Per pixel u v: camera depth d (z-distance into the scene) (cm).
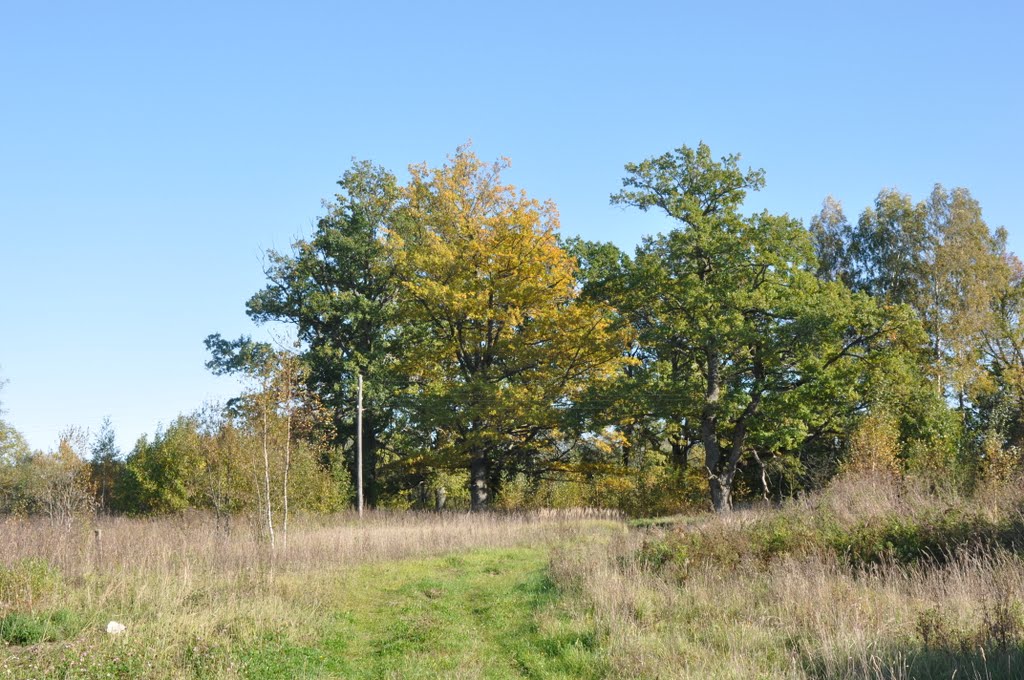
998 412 2553
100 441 4328
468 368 3603
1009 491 1529
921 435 2841
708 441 3203
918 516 1406
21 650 941
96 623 1059
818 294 3102
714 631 971
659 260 3234
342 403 3847
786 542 1407
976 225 3966
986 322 3725
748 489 3691
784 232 3133
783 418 3011
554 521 2655
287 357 2017
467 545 2130
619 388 3189
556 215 3416
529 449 3684
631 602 1126
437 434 3666
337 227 4181
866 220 4300
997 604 860
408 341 4041
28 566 1238
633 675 834
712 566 1331
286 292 4119
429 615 1270
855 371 3116
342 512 2938
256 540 1850
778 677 779
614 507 3603
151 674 864
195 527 2281
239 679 877
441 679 901
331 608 1298
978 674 725
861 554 1316
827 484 2364
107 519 2700
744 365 3250
